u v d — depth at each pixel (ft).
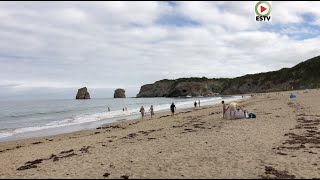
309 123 83.10
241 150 51.39
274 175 37.09
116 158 50.08
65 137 92.68
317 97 209.87
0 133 115.34
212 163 43.45
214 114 129.70
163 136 73.67
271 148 52.44
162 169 41.37
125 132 90.58
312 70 584.81
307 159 44.65
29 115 225.56
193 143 59.72
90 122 147.43
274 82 652.07
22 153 64.80
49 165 48.24
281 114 109.09
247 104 182.19
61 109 304.30
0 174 45.11
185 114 143.64
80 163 47.98
